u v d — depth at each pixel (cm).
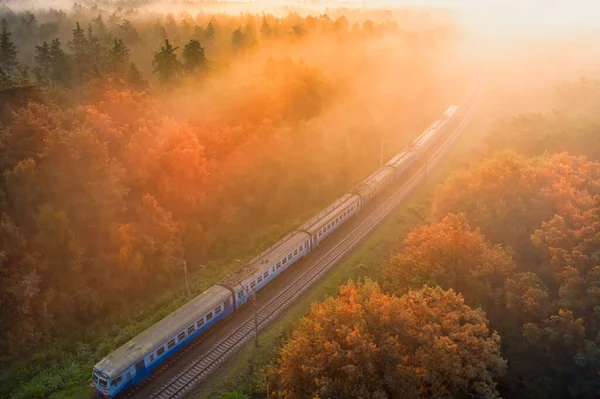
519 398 4134
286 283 5250
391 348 3256
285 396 3244
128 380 3734
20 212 4844
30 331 4469
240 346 4297
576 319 3938
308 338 3478
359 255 5838
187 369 4041
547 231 4609
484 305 4297
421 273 4388
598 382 3794
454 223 4775
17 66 8506
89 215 5034
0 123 5494
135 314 4988
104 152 5162
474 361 3400
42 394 3938
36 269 4678
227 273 5594
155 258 5400
